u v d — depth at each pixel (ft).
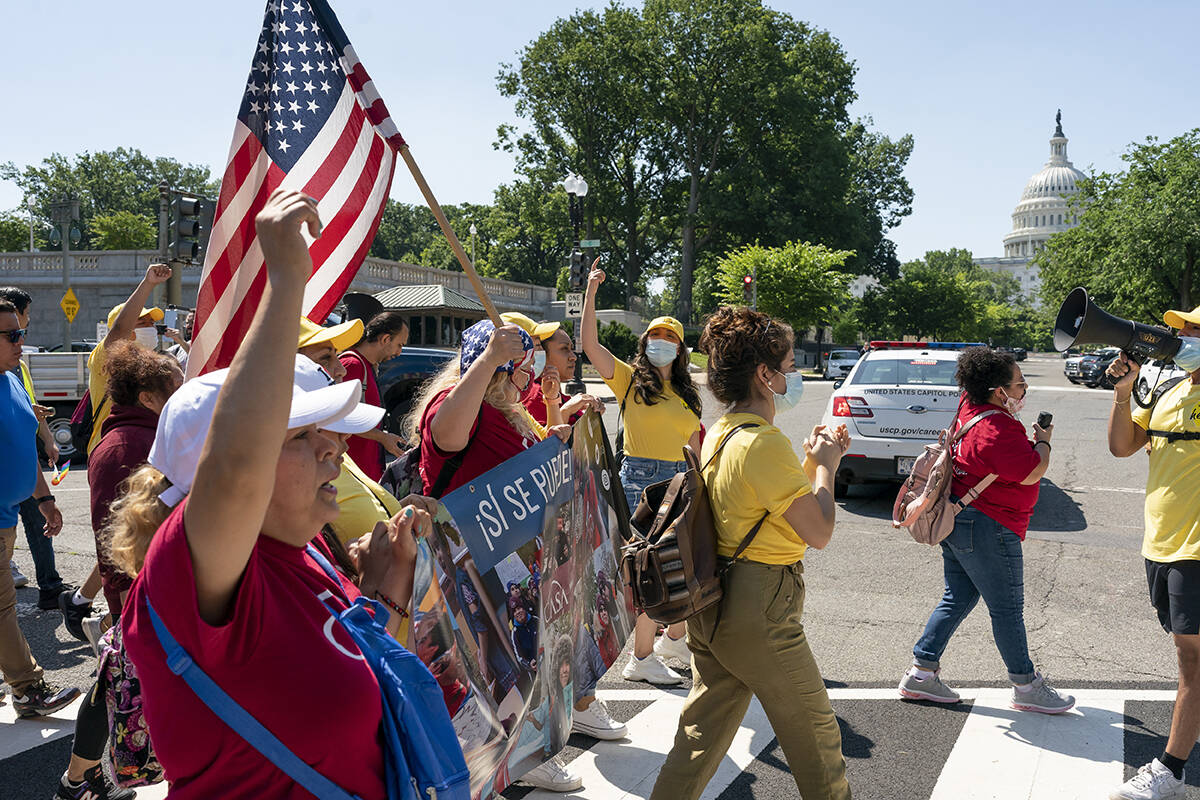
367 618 5.51
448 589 8.53
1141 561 24.43
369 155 11.55
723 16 161.99
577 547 10.73
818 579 22.63
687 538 9.07
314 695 4.95
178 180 287.07
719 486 9.31
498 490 9.34
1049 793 11.90
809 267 151.12
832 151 168.04
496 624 8.97
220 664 4.76
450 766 5.54
